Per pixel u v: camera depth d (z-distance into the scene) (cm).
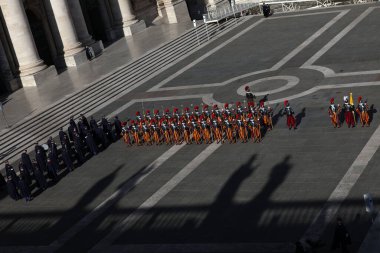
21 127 4628
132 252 2812
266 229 2783
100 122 4556
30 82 5650
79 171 3853
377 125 3631
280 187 3134
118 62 5853
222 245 2727
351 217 2739
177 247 2783
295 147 3569
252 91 4681
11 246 3103
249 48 5959
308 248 2469
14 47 5662
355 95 4131
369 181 3011
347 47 5291
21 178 3556
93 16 7012
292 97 4372
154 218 3089
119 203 3325
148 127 4069
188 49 6325
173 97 4900
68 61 6097
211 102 4597
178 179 3462
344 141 3512
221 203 3102
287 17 6919
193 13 8075
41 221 3316
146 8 7412
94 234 3058
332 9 6825
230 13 7212
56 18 6053
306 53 5397
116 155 3988
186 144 3931
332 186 3039
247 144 3741
